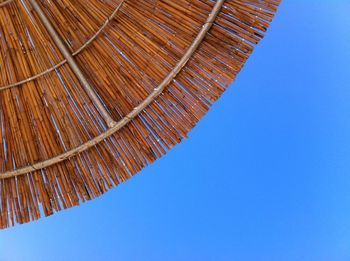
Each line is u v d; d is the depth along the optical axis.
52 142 2.61
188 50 2.34
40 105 2.64
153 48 2.47
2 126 2.64
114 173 2.52
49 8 2.55
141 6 2.43
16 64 2.62
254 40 2.22
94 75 2.59
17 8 2.55
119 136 2.53
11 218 2.57
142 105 2.45
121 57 2.54
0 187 2.61
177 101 2.42
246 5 2.20
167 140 2.46
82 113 2.60
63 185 2.57
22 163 2.61
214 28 2.29
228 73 2.30
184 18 2.37
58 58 2.61
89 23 2.55
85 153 2.56
